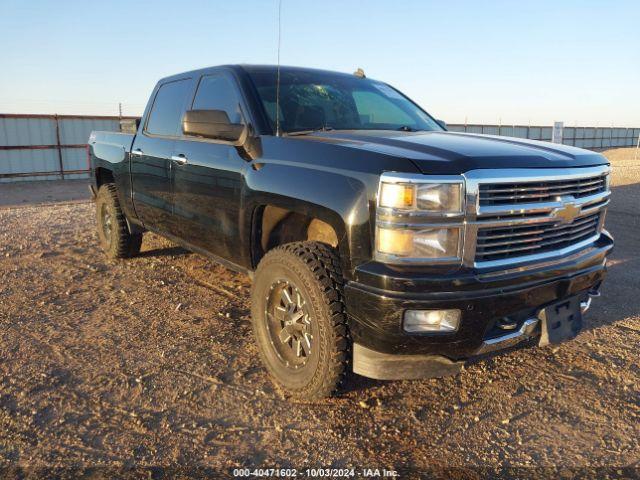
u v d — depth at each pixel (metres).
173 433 2.59
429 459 2.42
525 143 3.00
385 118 3.95
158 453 2.44
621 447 2.52
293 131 3.41
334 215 2.60
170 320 4.05
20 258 5.95
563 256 2.82
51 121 22.77
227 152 3.50
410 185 2.34
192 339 3.69
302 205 2.80
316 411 2.80
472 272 2.44
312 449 2.48
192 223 4.00
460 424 2.70
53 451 2.44
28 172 22.50
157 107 4.76
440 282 2.36
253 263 3.41
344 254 2.57
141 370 3.23
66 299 4.52
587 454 2.46
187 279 5.10
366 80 4.46
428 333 2.42
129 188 5.06
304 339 2.85
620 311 4.30
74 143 23.48
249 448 2.49
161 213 4.51
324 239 3.28
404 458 2.43
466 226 2.39
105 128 24.20
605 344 3.66
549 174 2.62
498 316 2.52
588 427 2.69
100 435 2.57
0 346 3.54
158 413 2.76
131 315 4.15
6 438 2.53
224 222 3.57
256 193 3.13
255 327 3.16
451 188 2.35
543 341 2.78
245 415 2.76
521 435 2.62
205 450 2.46
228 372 3.21
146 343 3.62
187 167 3.94
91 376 3.14
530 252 2.67
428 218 2.35
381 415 2.77
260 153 3.23
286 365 2.95
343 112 3.78
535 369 3.29
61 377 3.13
